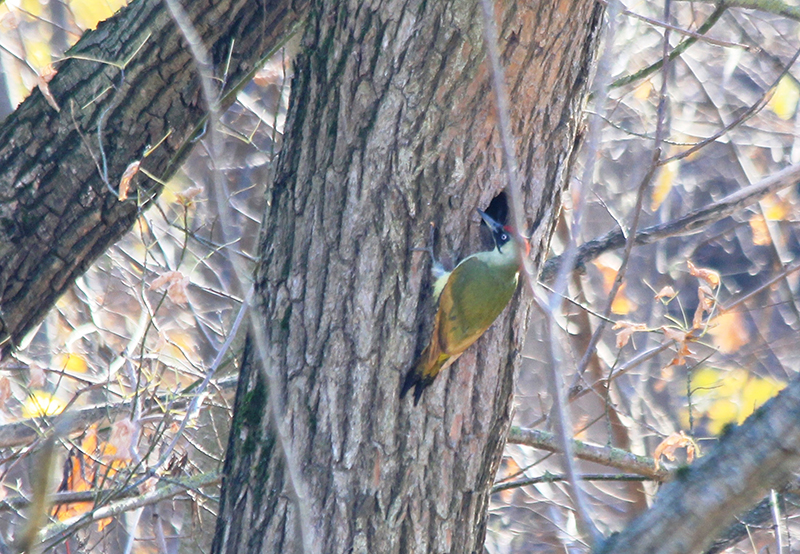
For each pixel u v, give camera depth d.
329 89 8.71
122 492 11.02
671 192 25.83
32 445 11.31
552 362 4.77
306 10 11.55
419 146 8.51
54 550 12.45
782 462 5.75
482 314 8.60
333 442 8.53
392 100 8.46
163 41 11.09
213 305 20.59
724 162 25.45
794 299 21.00
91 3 21.92
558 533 18.38
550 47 8.41
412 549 8.52
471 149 8.59
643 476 11.74
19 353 14.26
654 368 23.39
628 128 23.91
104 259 20.02
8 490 14.34
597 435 22.14
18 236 11.27
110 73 11.16
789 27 23.62
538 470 19.09
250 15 11.30
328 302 8.64
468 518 8.86
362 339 8.56
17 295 11.60
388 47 8.42
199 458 14.84
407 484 8.54
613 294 11.61
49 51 21.55
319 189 8.73
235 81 11.67
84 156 11.22
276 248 8.95
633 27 21.31
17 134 11.24
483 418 8.92
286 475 8.62
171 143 11.65
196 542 13.19
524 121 8.68
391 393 8.56
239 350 14.07
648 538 5.85
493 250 8.95
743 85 23.92
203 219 19.98
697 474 5.96
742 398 21.97
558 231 18.05
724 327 23.31
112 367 12.12
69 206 11.35
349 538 8.44
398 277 8.63
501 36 8.21
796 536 16.23
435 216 8.70
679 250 25.91
